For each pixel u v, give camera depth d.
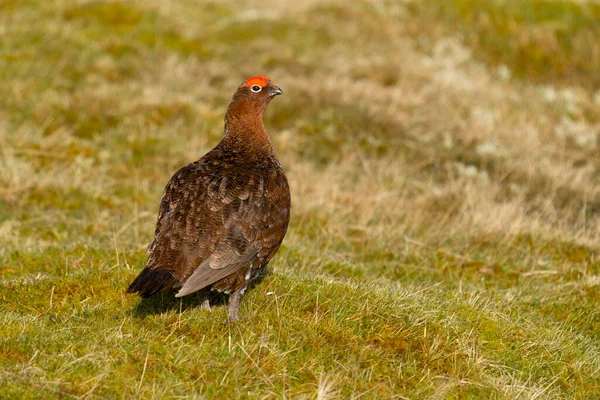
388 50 22.66
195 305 9.36
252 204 8.68
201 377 7.61
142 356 7.81
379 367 8.16
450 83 20.92
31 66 19.89
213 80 20.48
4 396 6.89
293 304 9.14
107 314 8.95
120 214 13.87
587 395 8.69
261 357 8.03
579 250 13.30
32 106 18.12
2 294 9.49
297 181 15.70
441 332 8.93
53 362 7.54
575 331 10.57
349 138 18.00
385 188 15.67
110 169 15.86
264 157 9.74
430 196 15.34
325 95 19.61
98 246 11.75
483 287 11.73
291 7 24.83
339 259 12.58
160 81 19.81
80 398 7.04
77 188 14.74
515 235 13.54
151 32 22.45
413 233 13.84
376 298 9.44
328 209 14.45
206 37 22.62
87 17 22.88
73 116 17.81
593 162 18.16
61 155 16.11
